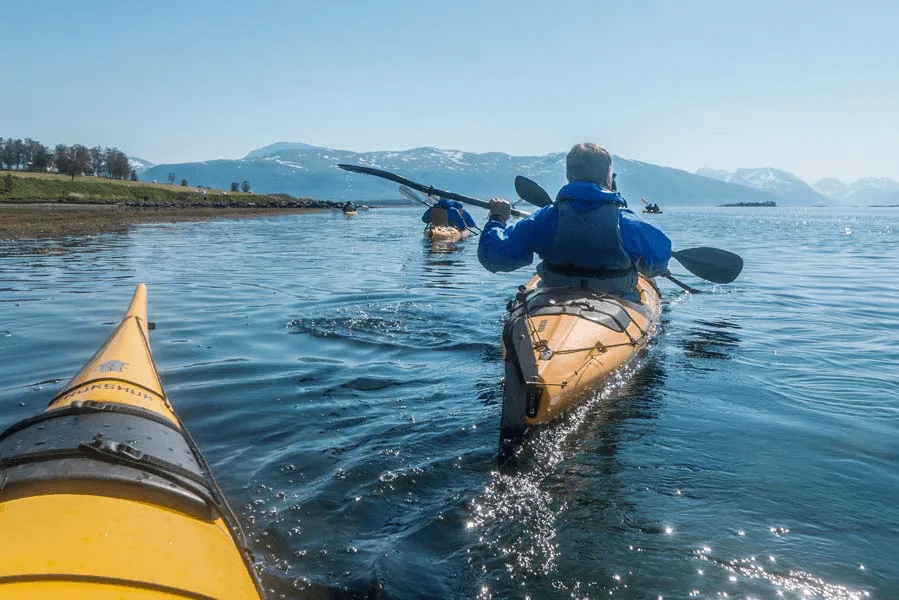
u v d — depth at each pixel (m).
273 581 2.74
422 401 5.00
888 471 3.82
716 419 4.70
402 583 2.76
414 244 22.06
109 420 2.61
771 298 10.38
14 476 2.03
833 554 2.95
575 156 5.75
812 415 4.79
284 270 13.98
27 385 5.28
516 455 4.02
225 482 3.58
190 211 53.50
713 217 80.56
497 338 7.11
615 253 5.71
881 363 6.27
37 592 1.53
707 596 2.67
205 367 5.87
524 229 5.80
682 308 9.41
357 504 3.38
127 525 1.91
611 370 5.21
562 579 2.79
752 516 3.29
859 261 17.28
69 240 21.56
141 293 4.51
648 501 3.45
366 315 8.43
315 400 4.99
